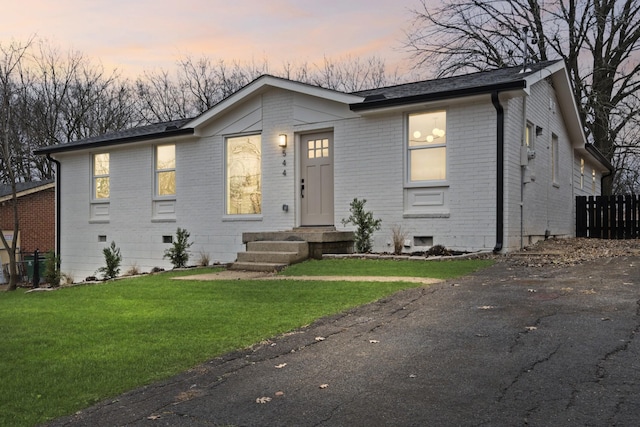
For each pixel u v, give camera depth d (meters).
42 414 3.23
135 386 3.66
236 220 13.62
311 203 12.70
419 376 3.56
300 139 12.89
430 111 11.15
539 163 12.84
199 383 3.66
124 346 4.70
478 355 3.92
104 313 6.36
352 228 11.92
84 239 16.52
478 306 5.56
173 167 14.84
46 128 31.08
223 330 5.17
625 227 15.27
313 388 3.44
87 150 16.28
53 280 12.98
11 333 5.35
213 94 37.34
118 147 15.70
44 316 6.32
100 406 3.33
